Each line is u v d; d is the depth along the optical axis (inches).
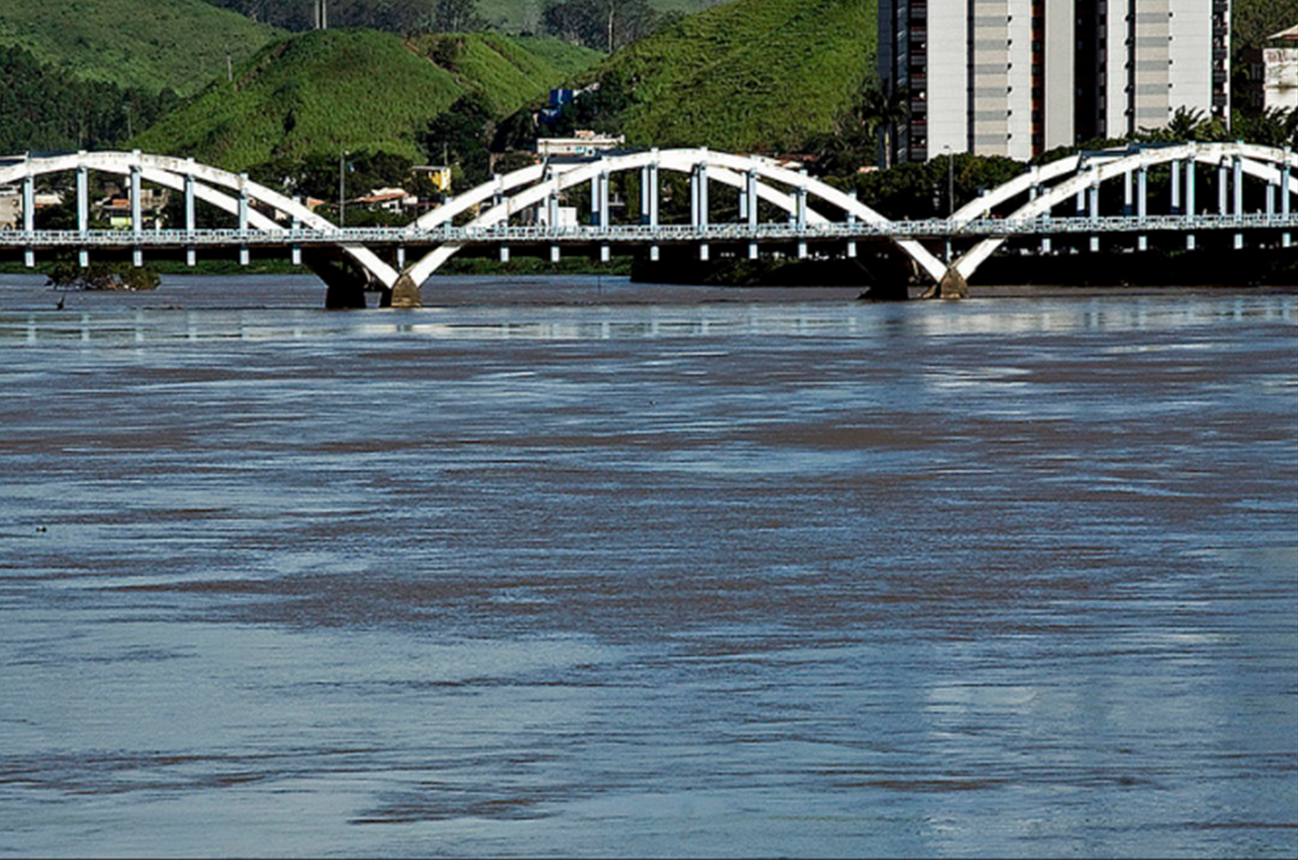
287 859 1111.0
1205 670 1599.4
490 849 1127.0
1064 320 7687.0
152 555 2263.8
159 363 5772.6
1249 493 2780.5
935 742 1363.2
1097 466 3100.4
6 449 3499.0
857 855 1114.1
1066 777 1270.9
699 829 1162.6
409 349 6338.6
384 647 1716.3
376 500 2763.3
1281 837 1142.3
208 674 1601.9
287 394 4655.5
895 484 2893.7
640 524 2504.9
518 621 1844.2
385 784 1266.0
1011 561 2194.9
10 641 1748.3
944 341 6437.0
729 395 4500.5
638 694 1520.7
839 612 1886.1
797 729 1403.8
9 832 1162.6
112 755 1342.3
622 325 7770.7
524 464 3193.9
